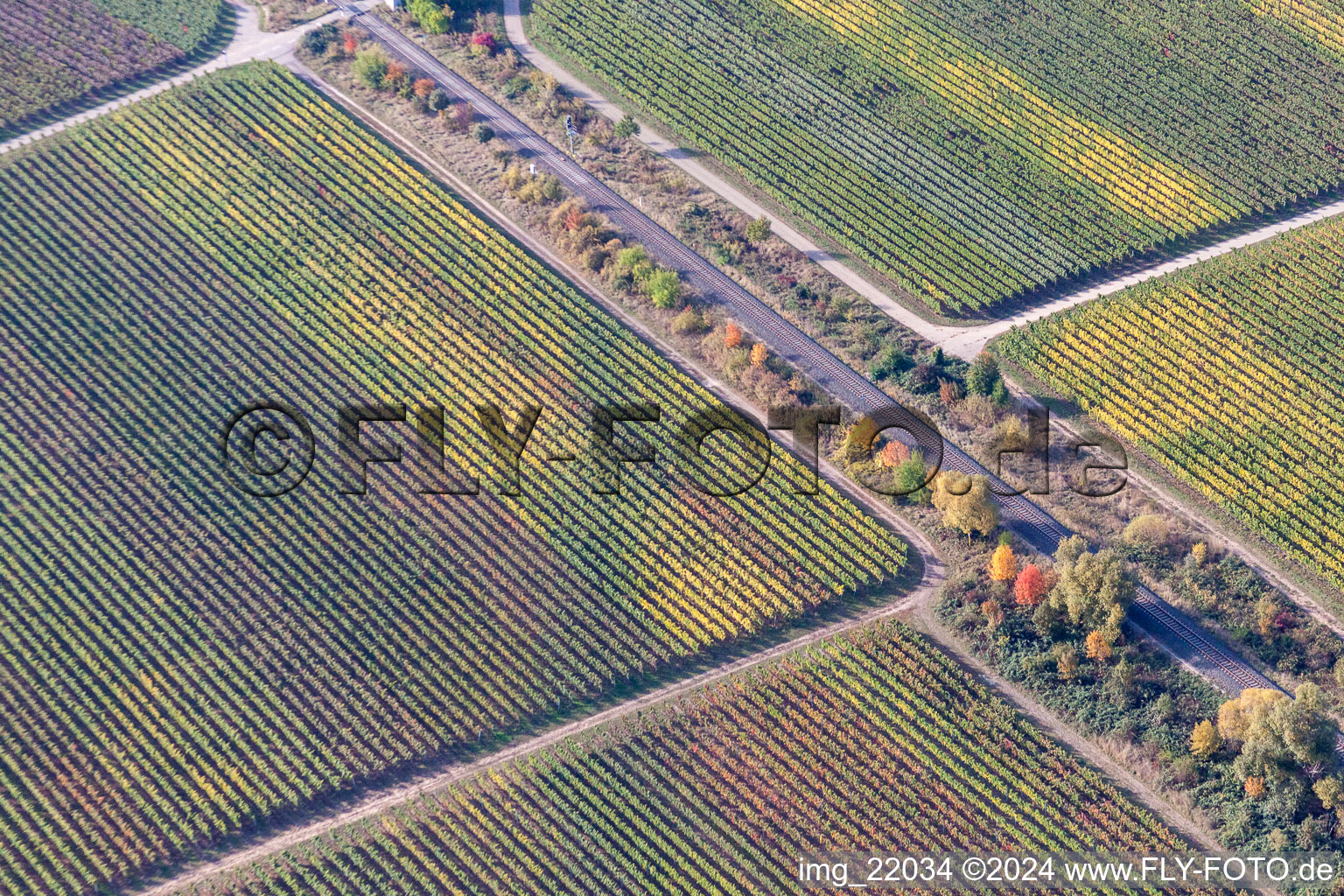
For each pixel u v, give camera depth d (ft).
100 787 399.65
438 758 407.64
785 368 487.61
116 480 464.24
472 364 491.72
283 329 502.38
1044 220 542.57
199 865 386.32
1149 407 483.51
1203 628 428.15
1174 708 409.69
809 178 549.13
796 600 435.94
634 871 384.68
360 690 418.51
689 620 432.66
